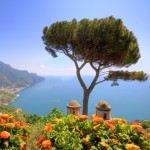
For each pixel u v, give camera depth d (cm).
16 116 1216
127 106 10781
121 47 1325
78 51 1451
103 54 1398
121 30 1334
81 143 318
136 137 317
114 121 357
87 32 1340
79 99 14788
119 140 313
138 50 1557
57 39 1558
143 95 17538
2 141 370
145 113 8512
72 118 375
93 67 1584
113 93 19675
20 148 393
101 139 309
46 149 298
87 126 337
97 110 1598
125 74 1645
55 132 326
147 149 311
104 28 1312
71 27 1534
